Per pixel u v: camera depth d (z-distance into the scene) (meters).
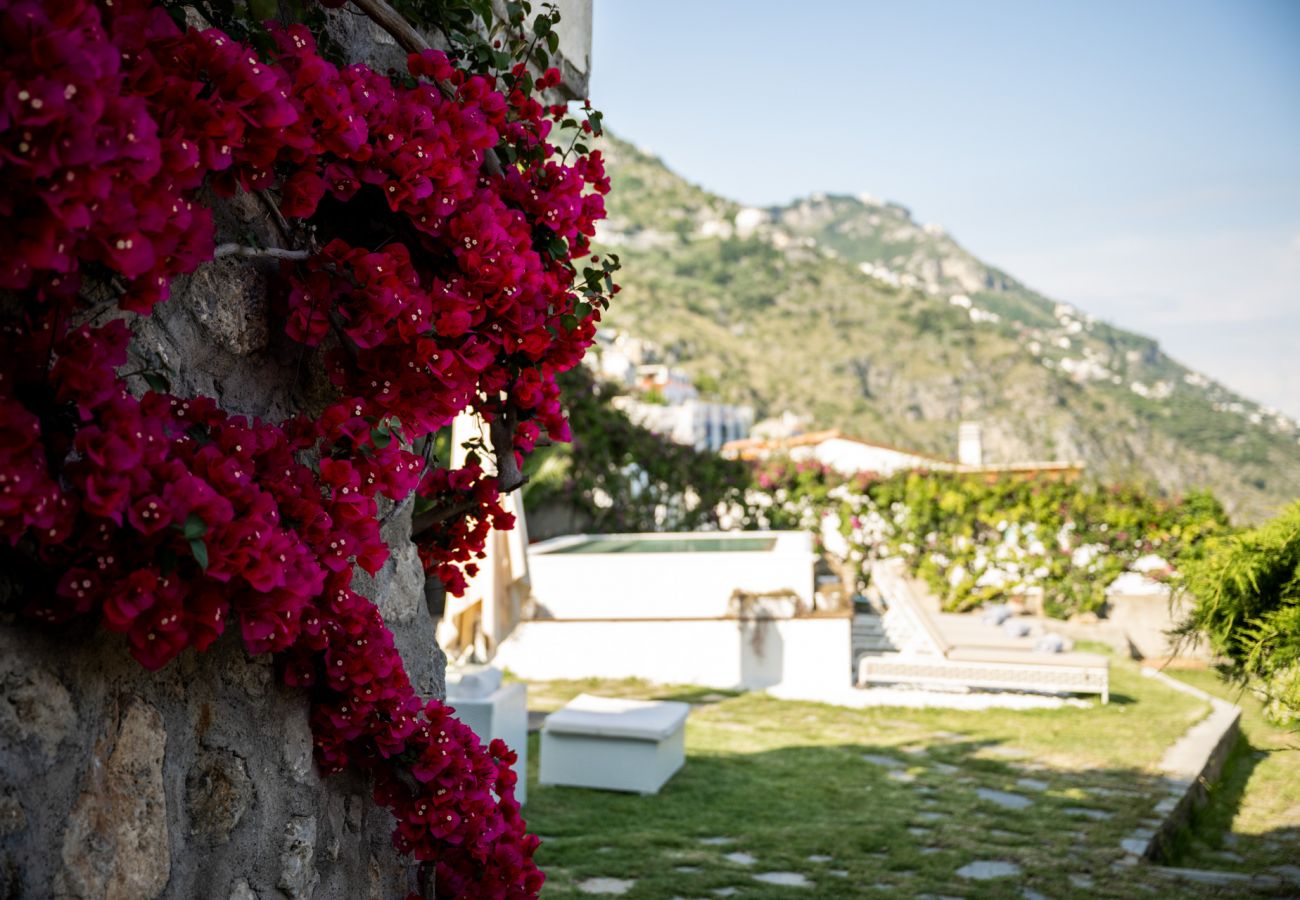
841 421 143.50
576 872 5.16
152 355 1.81
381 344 2.04
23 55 1.20
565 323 2.49
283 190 1.84
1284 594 4.35
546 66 3.04
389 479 2.07
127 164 1.29
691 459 15.95
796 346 159.88
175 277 1.87
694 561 10.80
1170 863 6.14
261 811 2.00
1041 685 10.36
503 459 2.67
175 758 1.81
